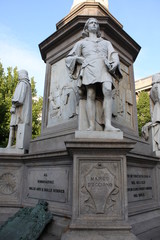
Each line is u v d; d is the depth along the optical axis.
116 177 3.29
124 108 5.61
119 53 5.95
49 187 4.27
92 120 3.73
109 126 3.63
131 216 3.91
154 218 4.40
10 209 4.91
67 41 5.86
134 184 4.25
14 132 5.85
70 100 5.16
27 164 5.13
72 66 4.21
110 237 2.91
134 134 5.54
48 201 4.21
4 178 5.20
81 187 3.24
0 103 14.97
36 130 16.62
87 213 3.15
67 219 3.64
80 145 3.26
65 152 3.87
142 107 19.67
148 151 5.43
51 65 6.34
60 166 4.12
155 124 5.83
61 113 5.37
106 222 3.09
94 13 6.05
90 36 4.45
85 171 3.31
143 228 3.83
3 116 15.24
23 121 5.68
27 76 6.04
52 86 5.99
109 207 3.18
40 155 4.51
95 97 4.16
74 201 3.18
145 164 4.77
